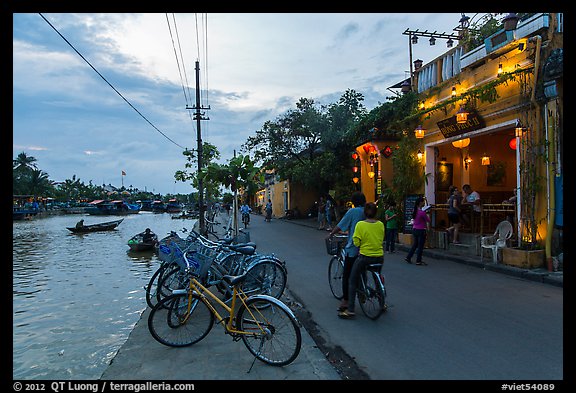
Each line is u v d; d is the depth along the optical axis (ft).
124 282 37.37
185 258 19.60
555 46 28.12
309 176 81.00
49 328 24.11
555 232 27.58
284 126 88.63
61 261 50.96
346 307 19.75
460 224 38.68
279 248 47.01
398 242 45.50
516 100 30.40
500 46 31.65
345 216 20.06
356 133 59.06
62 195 314.35
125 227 117.60
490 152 47.42
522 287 24.31
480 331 17.07
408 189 46.21
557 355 14.38
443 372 13.38
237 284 15.49
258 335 14.58
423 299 22.38
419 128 42.24
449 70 41.01
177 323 16.52
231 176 37.42
